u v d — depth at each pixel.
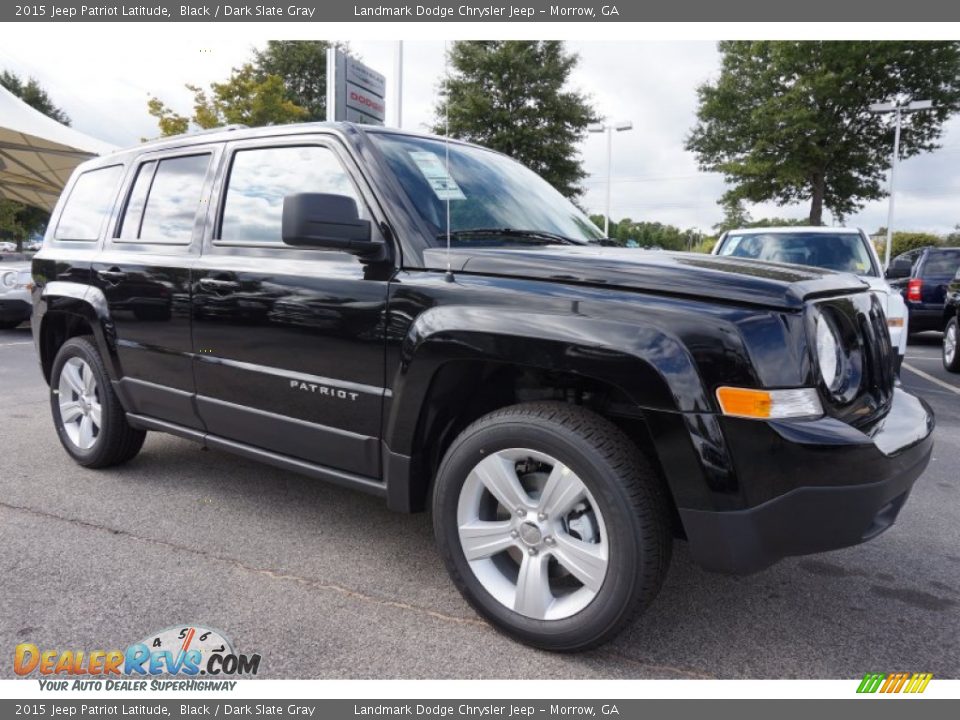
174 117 18.39
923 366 9.41
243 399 3.12
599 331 2.14
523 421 2.28
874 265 6.89
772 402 2.01
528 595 2.32
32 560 2.92
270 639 2.39
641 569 2.13
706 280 2.19
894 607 2.71
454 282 2.45
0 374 7.27
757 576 2.95
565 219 3.40
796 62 23.66
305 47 28.94
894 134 24.77
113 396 3.86
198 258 3.27
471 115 23.48
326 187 2.89
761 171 24.05
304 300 2.81
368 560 3.00
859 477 2.04
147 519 3.39
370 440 2.69
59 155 17.08
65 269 4.00
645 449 2.48
